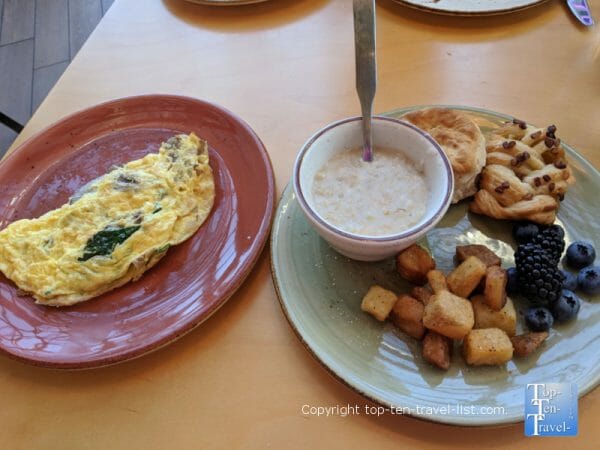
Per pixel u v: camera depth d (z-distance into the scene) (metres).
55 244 0.41
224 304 0.36
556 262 0.34
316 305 0.35
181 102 0.49
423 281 0.35
